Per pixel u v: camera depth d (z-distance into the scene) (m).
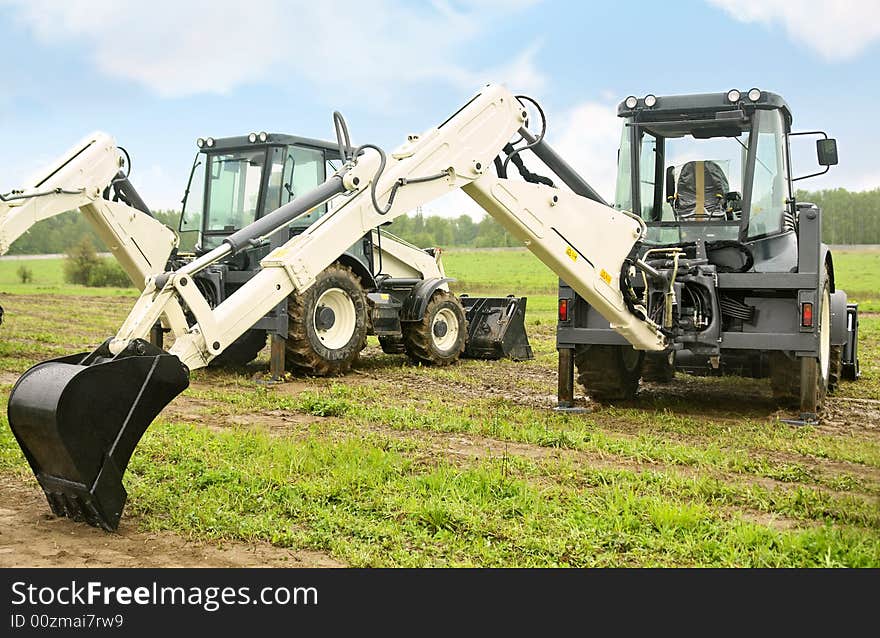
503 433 7.16
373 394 9.38
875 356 14.26
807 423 7.85
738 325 8.09
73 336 16.22
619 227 7.74
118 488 4.66
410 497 5.09
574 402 8.89
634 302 7.79
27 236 87.25
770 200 8.41
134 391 4.67
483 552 4.25
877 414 8.77
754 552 4.25
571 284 7.64
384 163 6.43
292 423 7.73
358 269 11.50
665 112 8.59
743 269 8.27
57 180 10.23
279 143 11.36
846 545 4.29
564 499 5.16
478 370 12.04
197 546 4.45
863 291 37.28
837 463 6.43
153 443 6.41
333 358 10.84
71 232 90.00
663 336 7.96
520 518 4.79
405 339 12.36
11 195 9.91
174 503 5.03
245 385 10.12
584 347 8.69
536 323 20.84
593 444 6.77
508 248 87.12
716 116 8.44
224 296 11.20
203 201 11.77
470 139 7.06
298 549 4.40
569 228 7.44
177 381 4.84
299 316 10.44
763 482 5.80
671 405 8.97
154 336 11.08
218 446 6.33
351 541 4.45
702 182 8.60
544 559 4.20
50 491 4.77
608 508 4.90
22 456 6.06
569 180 7.91
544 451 6.69
